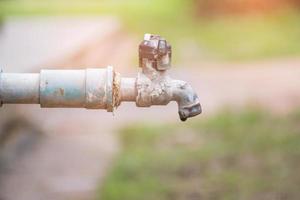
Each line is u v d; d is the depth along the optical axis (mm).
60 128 15508
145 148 14055
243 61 28875
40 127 15250
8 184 11344
